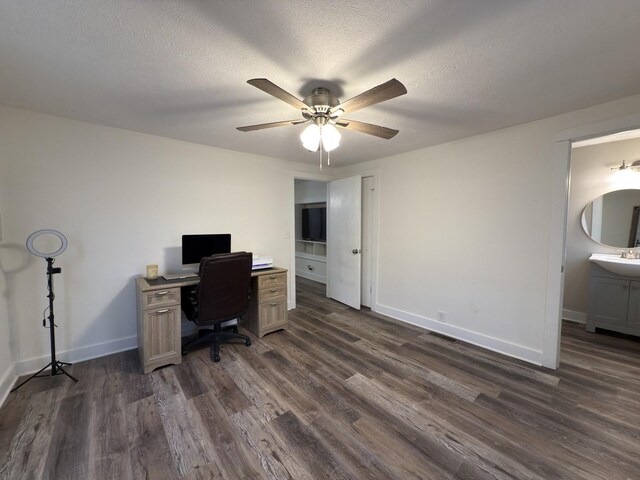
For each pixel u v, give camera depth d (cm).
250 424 170
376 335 305
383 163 366
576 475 137
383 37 130
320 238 567
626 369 235
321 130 179
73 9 112
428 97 191
